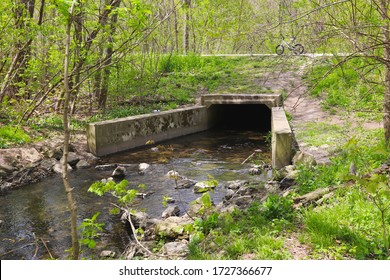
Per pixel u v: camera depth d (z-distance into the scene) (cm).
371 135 1464
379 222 661
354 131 1577
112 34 1358
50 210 1044
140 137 1800
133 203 1072
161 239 789
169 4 1836
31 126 1596
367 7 807
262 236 646
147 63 2647
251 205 837
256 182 1190
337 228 650
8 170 1280
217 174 1352
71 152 1516
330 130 1684
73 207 514
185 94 2447
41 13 1605
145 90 2336
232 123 2506
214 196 1103
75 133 1689
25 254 804
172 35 3288
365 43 774
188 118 2111
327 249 601
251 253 618
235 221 758
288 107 2158
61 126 1692
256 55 2930
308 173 1016
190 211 902
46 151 1460
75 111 2009
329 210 722
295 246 623
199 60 2902
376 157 1052
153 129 1875
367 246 597
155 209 1024
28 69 1578
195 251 646
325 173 989
